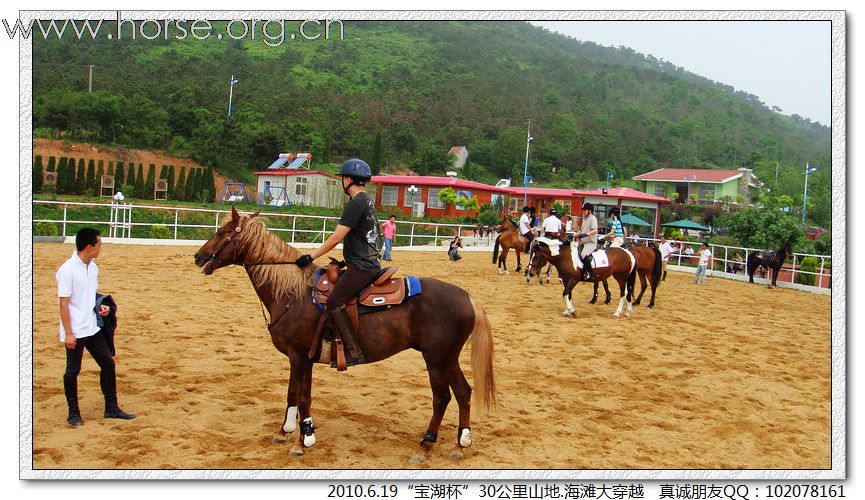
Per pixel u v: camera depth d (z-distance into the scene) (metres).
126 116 42.19
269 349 8.76
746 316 14.77
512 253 28.80
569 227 22.59
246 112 51.94
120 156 39.94
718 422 6.97
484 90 90.50
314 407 6.59
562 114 86.44
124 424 5.77
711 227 51.31
